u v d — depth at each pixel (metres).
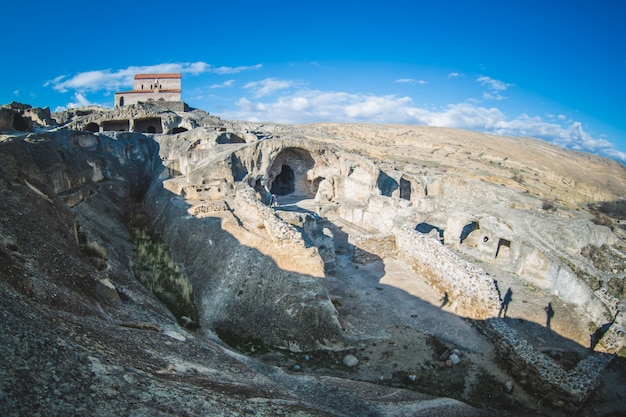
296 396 11.60
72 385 6.69
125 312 13.61
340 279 25.39
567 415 15.05
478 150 103.50
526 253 25.80
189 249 25.08
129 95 76.81
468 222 29.48
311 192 44.34
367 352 18.45
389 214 34.16
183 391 8.03
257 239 22.08
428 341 19.34
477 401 15.77
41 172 24.38
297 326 18.70
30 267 11.39
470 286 21.11
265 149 39.28
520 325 21.05
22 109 48.28
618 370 17.81
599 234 25.75
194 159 38.81
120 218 31.38
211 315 19.62
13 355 6.59
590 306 21.86
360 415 12.34
